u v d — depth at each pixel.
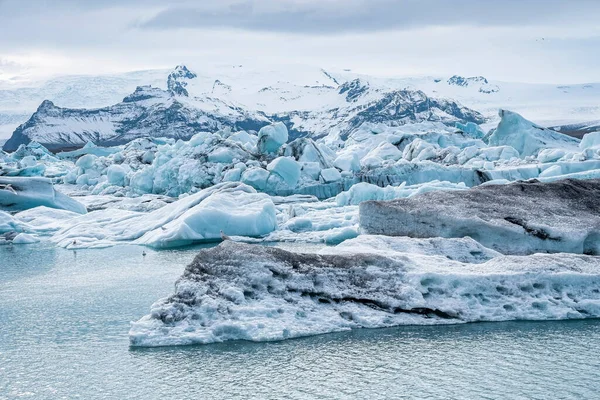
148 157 77.38
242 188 46.56
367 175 60.66
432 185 49.81
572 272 22.19
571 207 30.86
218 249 21.34
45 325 22.12
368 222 30.47
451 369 17.30
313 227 43.06
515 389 16.11
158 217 44.97
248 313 19.77
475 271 22.22
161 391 16.30
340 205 51.12
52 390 16.59
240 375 17.03
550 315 21.12
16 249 39.84
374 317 20.55
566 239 27.83
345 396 15.85
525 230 28.38
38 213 50.56
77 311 23.91
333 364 17.62
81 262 34.78
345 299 20.94
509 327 20.36
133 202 58.12
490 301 21.41
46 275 31.34
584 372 17.03
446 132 83.81
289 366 17.53
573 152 66.94
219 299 20.03
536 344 18.95
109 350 19.17
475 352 18.41
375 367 17.45
